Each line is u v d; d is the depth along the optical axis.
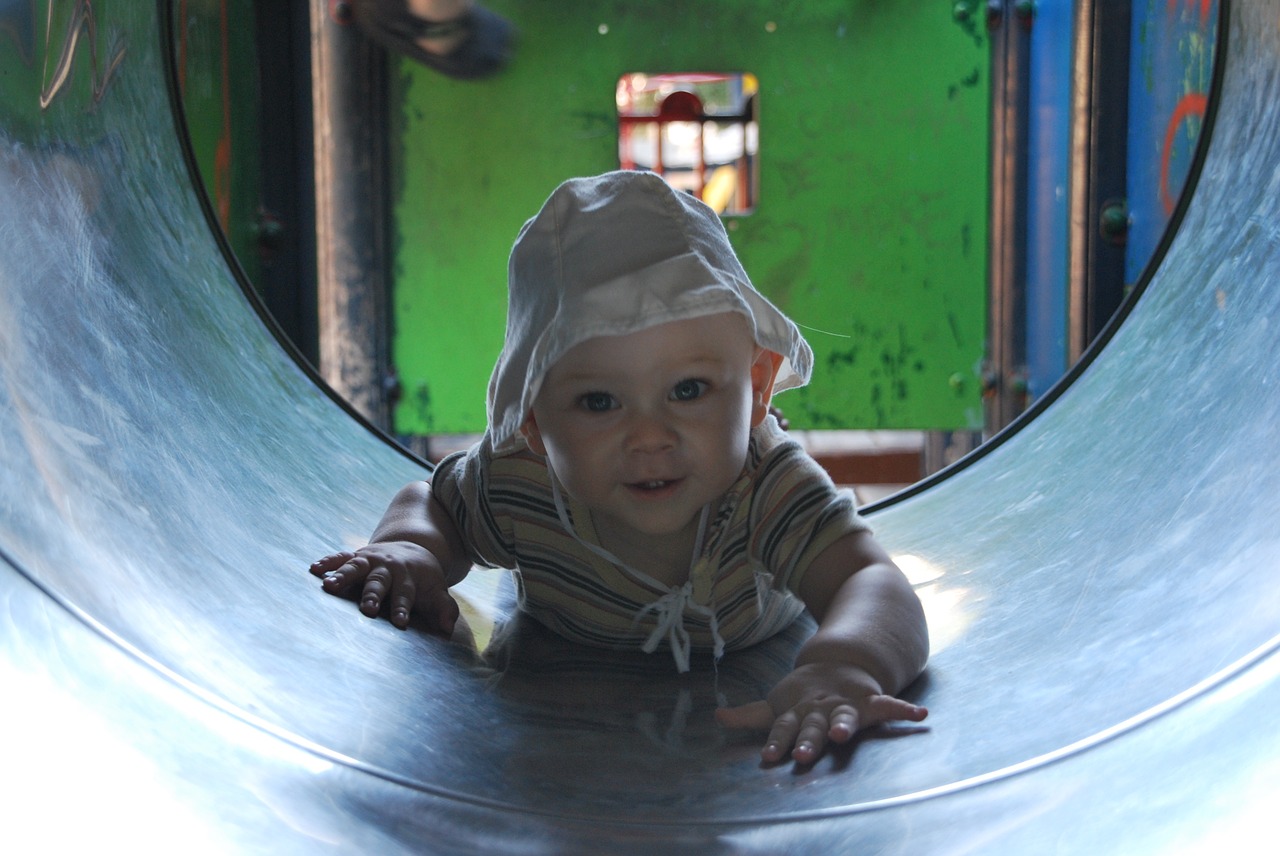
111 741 0.69
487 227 3.61
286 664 1.02
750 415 1.21
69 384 1.17
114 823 0.62
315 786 0.80
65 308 1.26
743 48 3.56
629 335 1.10
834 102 3.59
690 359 1.11
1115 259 3.30
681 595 1.28
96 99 1.60
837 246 3.65
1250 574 1.10
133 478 1.17
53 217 1.33
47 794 0.62
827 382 3.70
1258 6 1.77
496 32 3.47
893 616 1.13
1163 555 1.28
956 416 3.71
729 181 4.70
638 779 0.96
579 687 1.22
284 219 3.35
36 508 0.91
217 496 1.34
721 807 0.90
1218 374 1.53
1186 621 1.09
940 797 0.86
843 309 3.67
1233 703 0.85
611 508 1.16
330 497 1.63
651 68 3.56
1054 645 1.18
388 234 3.60
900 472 4.26
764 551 1.27
